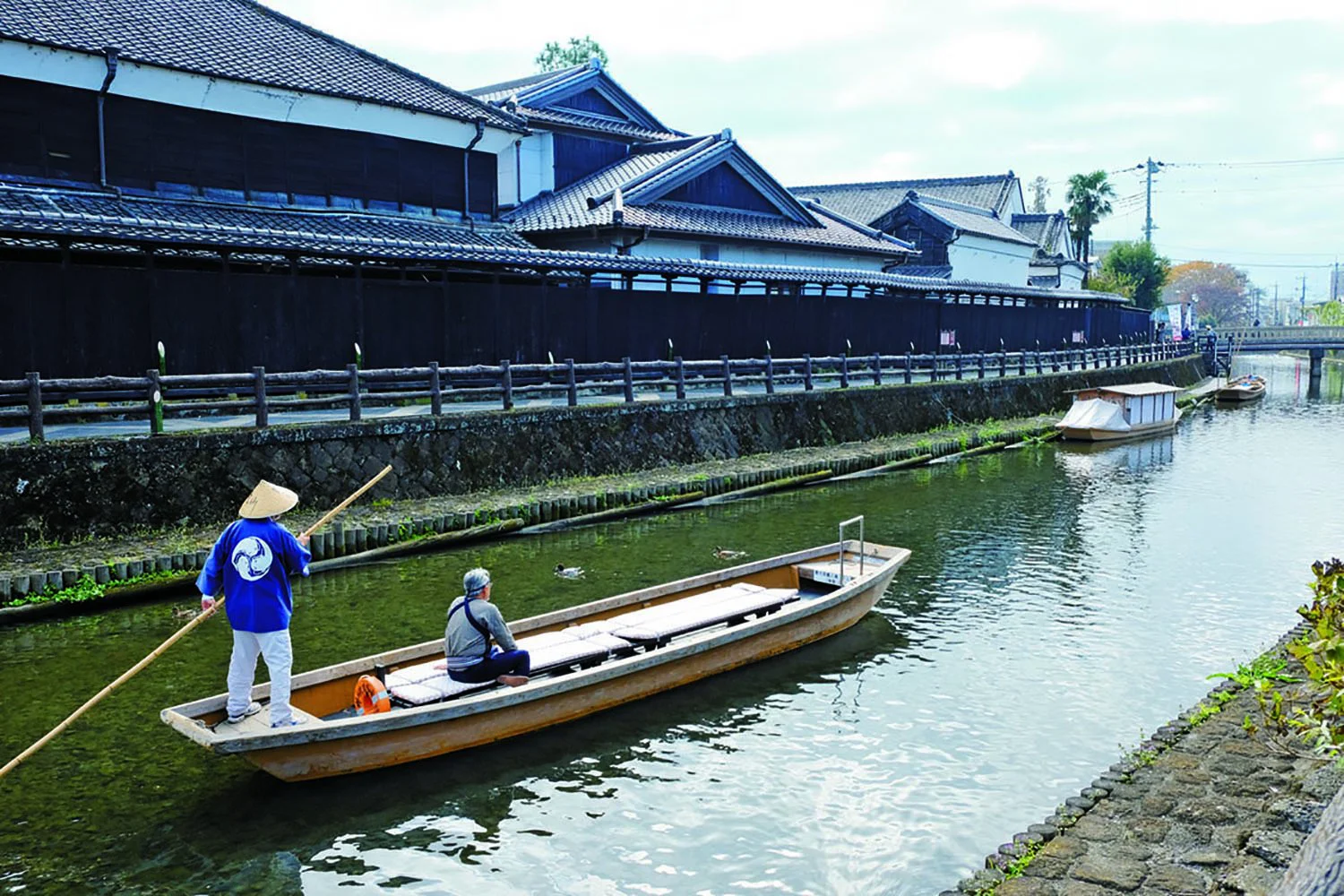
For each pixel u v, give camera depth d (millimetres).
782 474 18719
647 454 18062
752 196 30141
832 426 22797
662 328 22328
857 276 26891
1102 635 10227
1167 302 125500
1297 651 5121
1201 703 7324
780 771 7180
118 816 6395
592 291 20766
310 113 20000
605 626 8836
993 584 12234
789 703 8406
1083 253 60469
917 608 11195
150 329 14719
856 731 7859
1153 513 16875
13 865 5820
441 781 6957
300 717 6711
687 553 13469
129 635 9680
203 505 12242
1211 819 5418
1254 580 12469
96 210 15914
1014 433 26422
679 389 19172
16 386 11016
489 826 6426
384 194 21625
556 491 15500
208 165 18781
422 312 17984
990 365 32656
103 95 17203
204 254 15320
